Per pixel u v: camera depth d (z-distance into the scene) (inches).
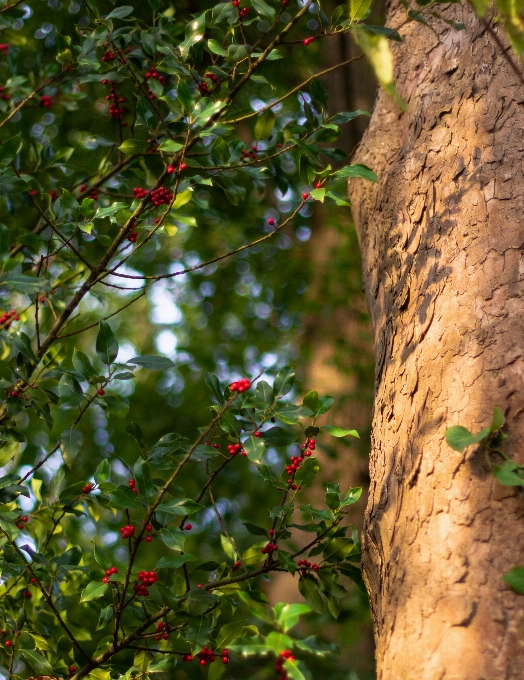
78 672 114.7
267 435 113.0
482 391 106.4
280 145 128.3
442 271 111.5
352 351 210.2
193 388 259.1
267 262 249.6
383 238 118.5
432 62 121.3
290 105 190.9
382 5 134.9
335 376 209.2
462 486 104.7
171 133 122.0
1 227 115.0
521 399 105.5
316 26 176.6
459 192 113.4
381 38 104.5
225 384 116.6
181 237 260.5
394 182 119.1
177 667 142.3
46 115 173.2
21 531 120.0
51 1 171.9
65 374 115.2
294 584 172.6
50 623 124.4
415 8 125.3
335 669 146.7
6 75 146.9
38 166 133.0
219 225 243.8
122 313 279.9
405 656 102.4
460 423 106.2
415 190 116.6
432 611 102.6
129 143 120.3
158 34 126.3
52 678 115.3
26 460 224.2
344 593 115.0
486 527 103.3
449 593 102.6
